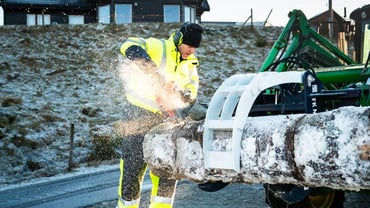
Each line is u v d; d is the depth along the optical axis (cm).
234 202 584
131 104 347
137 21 3425
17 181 1029
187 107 342
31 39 2569
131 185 341
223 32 2797
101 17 3441
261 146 254
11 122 1538
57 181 941
